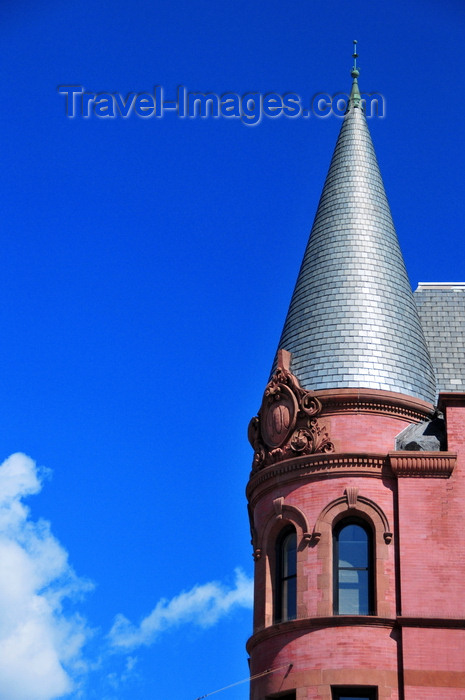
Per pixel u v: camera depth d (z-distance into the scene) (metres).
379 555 38.19
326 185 46.47
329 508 38.91
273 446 40.72
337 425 39.91
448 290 46.91
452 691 36.31
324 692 36.59
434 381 42.94
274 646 38.19
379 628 37.22
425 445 39.72
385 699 36.34
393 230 45.44
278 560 39.75
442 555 37.97
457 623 37.06
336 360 41.06
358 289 42.72
